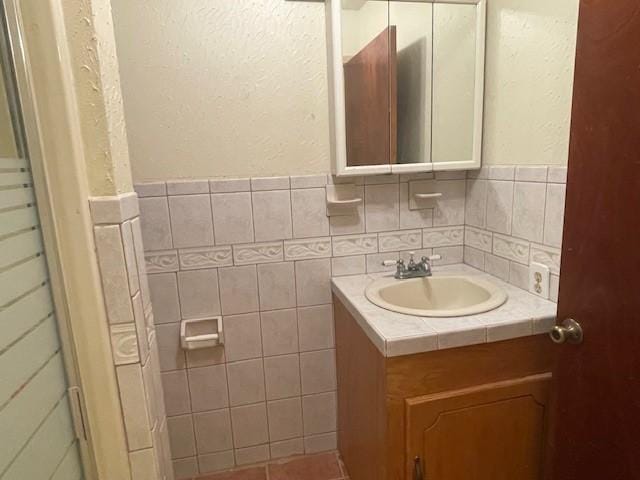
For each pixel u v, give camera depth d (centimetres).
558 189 123
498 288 140
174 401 161
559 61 119
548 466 120
